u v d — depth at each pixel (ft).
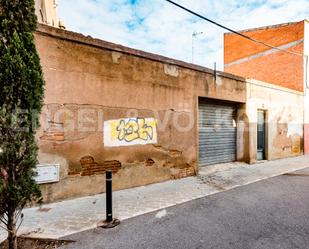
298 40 39.58
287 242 9.73
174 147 20.71
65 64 14.70
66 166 14.78
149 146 18.95
